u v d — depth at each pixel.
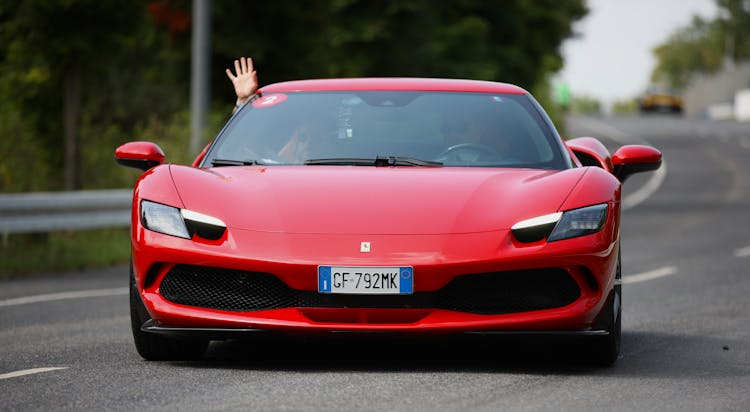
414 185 14.55
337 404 11.96
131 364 14.84
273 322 13.65
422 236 13.67
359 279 13.48
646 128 165.12
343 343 16.53
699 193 75.00
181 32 54.25
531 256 13.62
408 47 70.38
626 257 35.44
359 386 13.00
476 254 13.56
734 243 40.62
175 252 14.03
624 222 53.19
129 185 47.84
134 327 14.86
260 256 13.67
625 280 28.22
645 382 13.61
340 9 68.94
